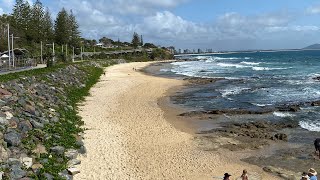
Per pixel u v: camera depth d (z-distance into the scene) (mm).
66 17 111250
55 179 15266
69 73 49594
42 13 99750
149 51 164875
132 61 137500
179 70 87312
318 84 49062
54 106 28078
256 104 35469
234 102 37219
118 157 19812
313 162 19328
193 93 44375
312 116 29188
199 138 24125
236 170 18500
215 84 53188
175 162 19516
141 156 20281
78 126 25469
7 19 93312
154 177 17344
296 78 58031
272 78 59312
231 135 24766
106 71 79062
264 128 26203
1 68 44281
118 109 33250
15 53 57938
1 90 23750
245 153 21094
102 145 21703
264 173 18078
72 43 114688
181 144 22781
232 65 103062
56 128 21984
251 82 54344
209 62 131250
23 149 16828
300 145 22203
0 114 19156
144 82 55531
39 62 67062
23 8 94625
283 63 107375
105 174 17250
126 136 24078
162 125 27562
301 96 39406
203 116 30703
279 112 31188
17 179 13984
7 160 14992
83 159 18953
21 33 87750
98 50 137500
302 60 124438
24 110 22344
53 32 108750
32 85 31547
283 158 20094
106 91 44781
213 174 17906
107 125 26719
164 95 42844
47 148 18250
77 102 35594
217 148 22016
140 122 28328
